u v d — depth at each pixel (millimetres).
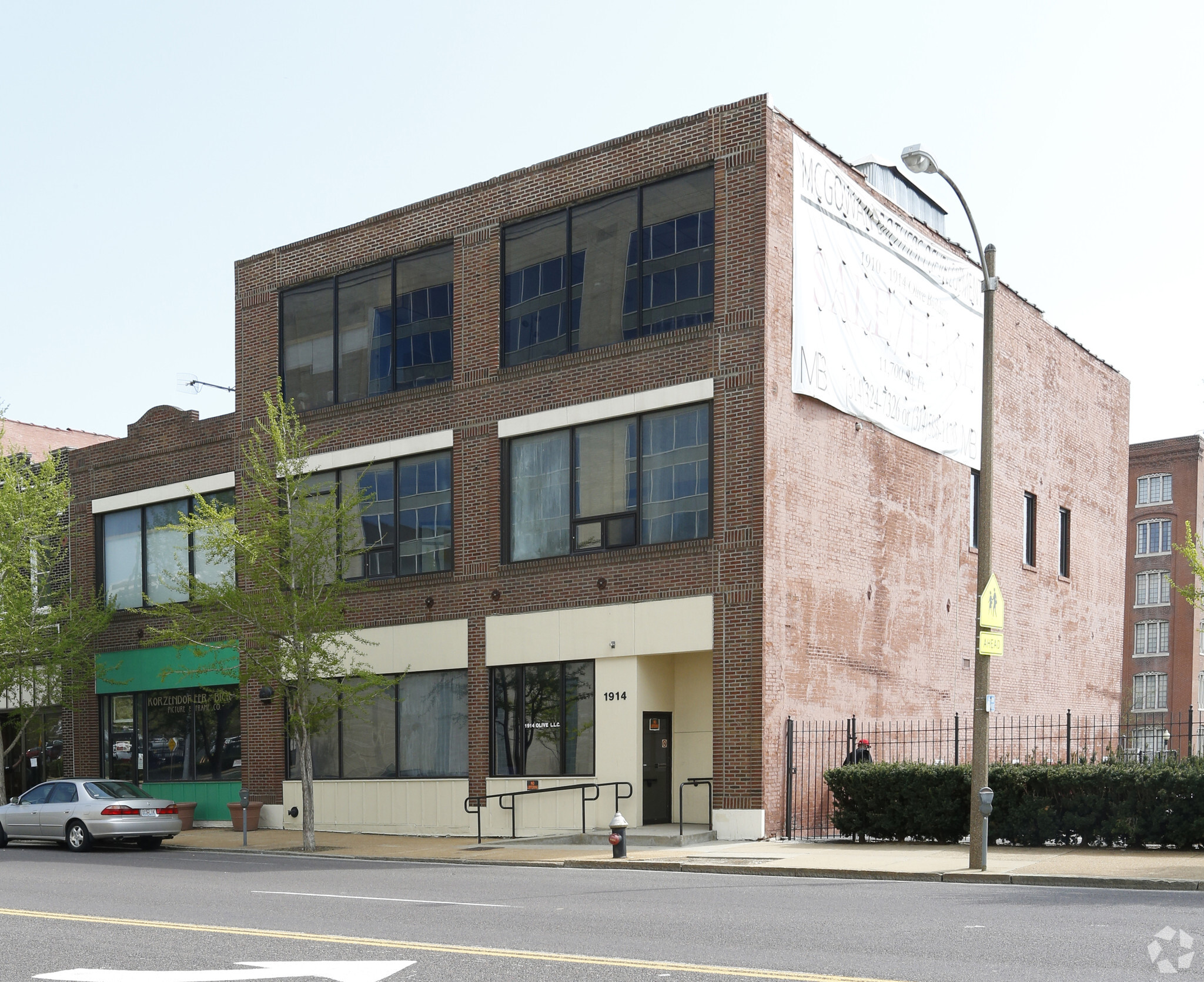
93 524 35156
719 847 20641
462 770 26125
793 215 23344
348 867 19578
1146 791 18484
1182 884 14484
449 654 26312
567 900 13961
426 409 27297
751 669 21844
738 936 10883
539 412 25391
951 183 17375
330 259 29453
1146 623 63469
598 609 24000
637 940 10727
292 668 24078
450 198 27359
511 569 25406
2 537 32094
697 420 23234
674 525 23375
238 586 30281
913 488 27094
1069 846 19125
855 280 25344
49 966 9969
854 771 21297
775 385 22562
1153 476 64188
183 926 12102
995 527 30344
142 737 33250
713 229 23312
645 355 23859
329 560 25688
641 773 23281
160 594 33156
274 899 14422
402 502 27781
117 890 15766
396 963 9688
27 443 44312
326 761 28453
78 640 32812
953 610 28297
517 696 25188
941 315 28750
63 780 24922
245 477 30391
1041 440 33219
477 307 26656
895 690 25656
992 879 15711
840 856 18719
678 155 23797
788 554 22656
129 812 23969
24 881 17219
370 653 27750
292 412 28062
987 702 16703
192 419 32625
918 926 11367
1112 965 9219
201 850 24281
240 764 30719
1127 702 61500
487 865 19922
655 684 23812
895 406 26531
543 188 25844
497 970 9328
